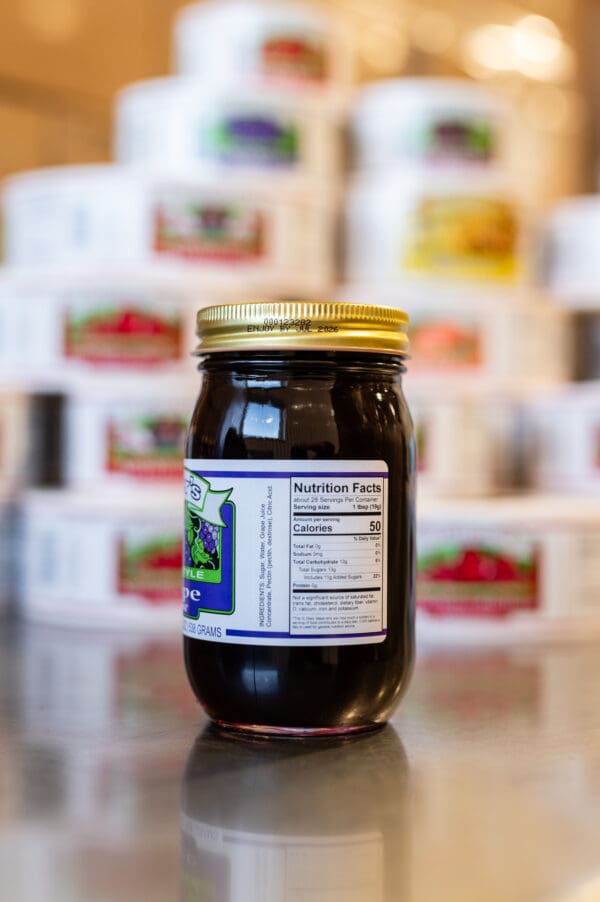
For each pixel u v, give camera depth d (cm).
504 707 64
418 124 96
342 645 54
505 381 93
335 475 54
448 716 62
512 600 80
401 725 60
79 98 115
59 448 96
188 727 59
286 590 54
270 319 53
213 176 92
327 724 55
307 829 47
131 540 83
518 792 51
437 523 80
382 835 47
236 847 46
